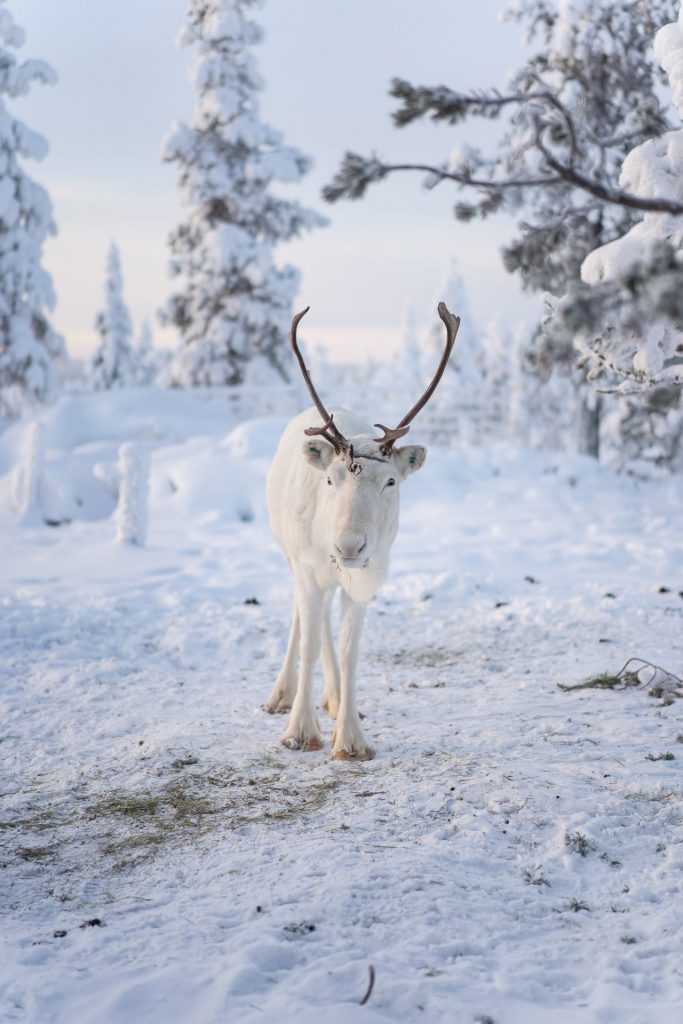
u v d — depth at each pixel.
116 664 7.99
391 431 5.25
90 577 11.59
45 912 4.11
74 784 5.63
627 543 13.47
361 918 3.81
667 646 8.06
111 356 41.72
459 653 8.34
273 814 4.98
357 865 4.23
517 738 5.92
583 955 3.56
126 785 5.54
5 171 24.58
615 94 7.85
